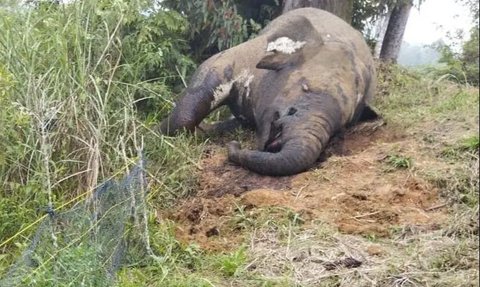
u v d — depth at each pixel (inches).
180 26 331.9
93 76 239.6
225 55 298.8
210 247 196.9
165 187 232.2
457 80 416.5
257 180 240.5
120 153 222.2
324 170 239.9
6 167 218.5
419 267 179.9
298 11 327.0
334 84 265.6
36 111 214.2
